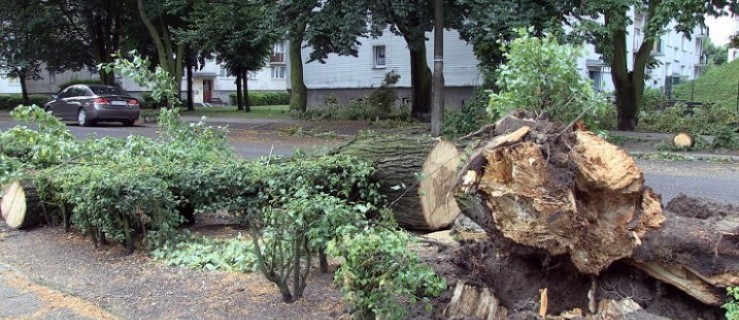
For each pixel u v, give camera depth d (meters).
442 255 4.89
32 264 5.63
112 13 29.36
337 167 6.14
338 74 33.41
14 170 7.01
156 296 4.73
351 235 3.64
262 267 4.33
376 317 3.61
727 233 3.75
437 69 16.00
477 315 4.04
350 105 25.58
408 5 15.38
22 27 28.92
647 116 21.08
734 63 42.75
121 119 22.05
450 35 28.92
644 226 3.86
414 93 23.02
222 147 7.80
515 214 3.76
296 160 6.60
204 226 7.00
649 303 3.99
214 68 57.19
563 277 4.15
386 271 3.51
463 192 3.99
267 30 17.91
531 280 4.21
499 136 4.02
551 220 3.63
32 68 33.19
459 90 29.08
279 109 38.47
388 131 18.59
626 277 4.07
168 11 24.34
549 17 14.55
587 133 4.04
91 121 21.89
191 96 34.81
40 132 6.96
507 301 4.20
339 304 4.44
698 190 9.59
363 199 6.22
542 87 5.15
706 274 3.76
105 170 6.05
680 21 14.24
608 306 3.96
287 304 4.47
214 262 5.45
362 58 32.53
